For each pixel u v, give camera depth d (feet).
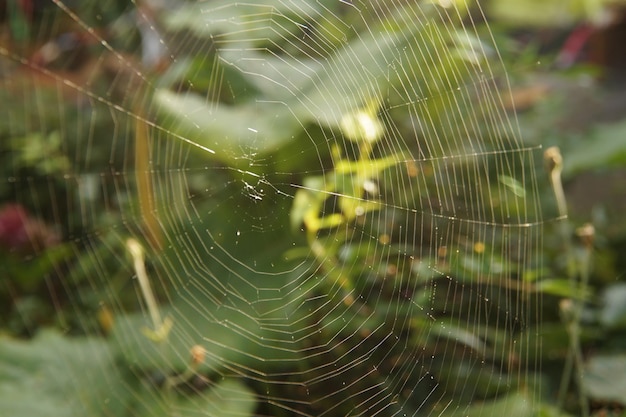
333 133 2.93
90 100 3.57
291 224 3.04
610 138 3.29
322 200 2.94
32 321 3.34
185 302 3.05
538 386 2.85
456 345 2.93
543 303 3.12
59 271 3.40
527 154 3.43
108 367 2.97
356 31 3.01
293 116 2.98
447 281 2.97
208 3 3.21
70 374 2.94
